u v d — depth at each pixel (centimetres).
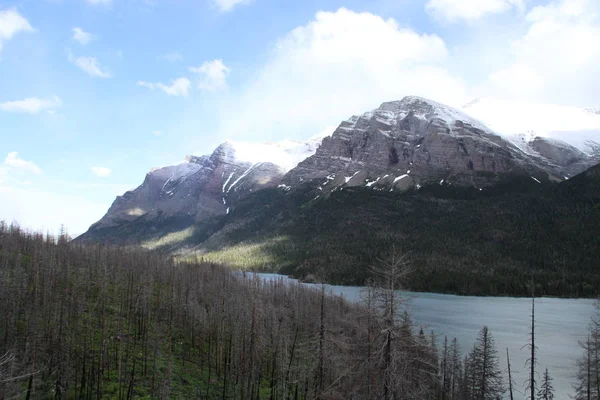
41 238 19012
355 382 3644
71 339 7450
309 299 13400
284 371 7544
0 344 6800
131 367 7788
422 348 3712
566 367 9812
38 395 6184
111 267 14512
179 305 11481
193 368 8638
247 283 15612
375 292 3578
